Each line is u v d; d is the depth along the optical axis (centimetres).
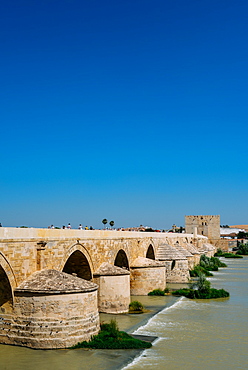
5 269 2934
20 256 3106
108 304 4341
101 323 3809
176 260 7050
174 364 2875
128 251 5541
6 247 2941
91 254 4294
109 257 4778
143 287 5625
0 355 2836
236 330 3791
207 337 3556
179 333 3666
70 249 3828
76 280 3225
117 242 5062
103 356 2909
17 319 3038
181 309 4719
